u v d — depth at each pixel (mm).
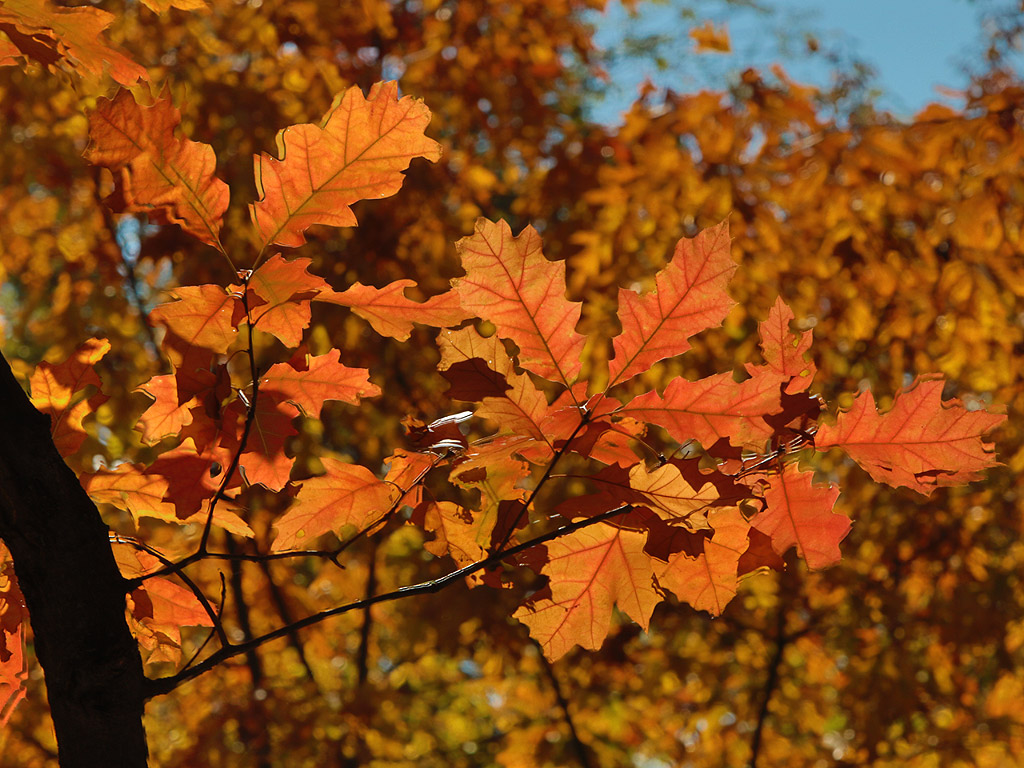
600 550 1339
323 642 5871
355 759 5410
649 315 1220
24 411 1250
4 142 4992
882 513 5422
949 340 4812
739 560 1338
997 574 5422
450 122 6039
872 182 4703
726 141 4836
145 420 1354
